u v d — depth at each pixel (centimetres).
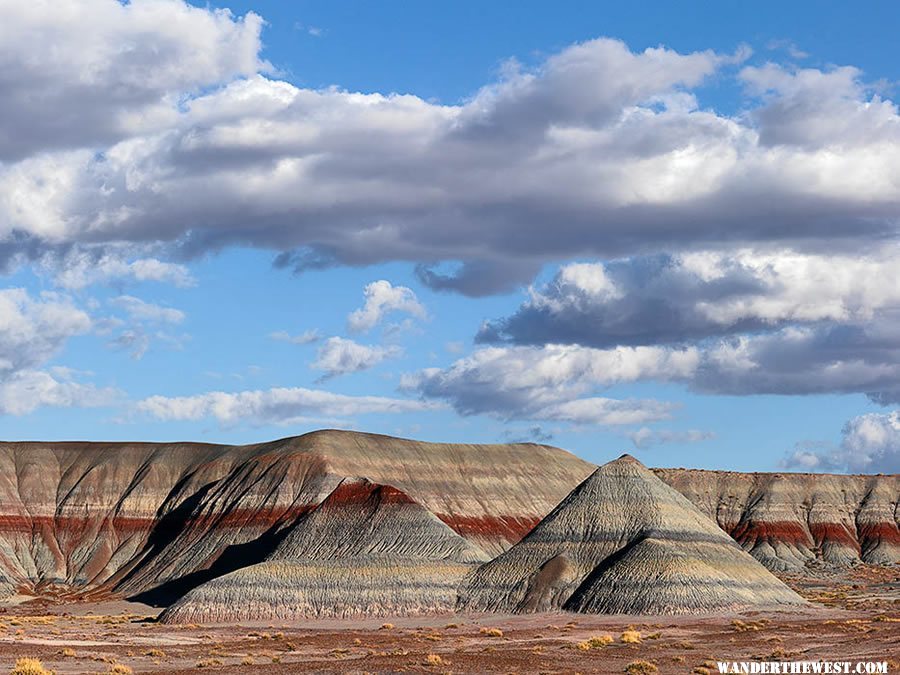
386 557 15988
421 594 15400
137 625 14362
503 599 15188
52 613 18650
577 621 13425
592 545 15675
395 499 18450
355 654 9812
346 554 17588
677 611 13912
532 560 15700
